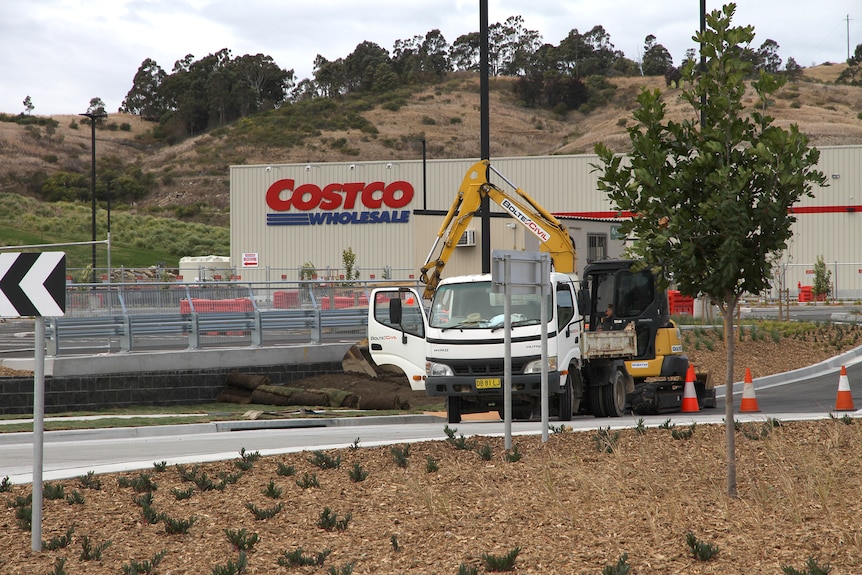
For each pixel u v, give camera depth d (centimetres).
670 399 2877
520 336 2489
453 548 1104
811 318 6169
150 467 1659
